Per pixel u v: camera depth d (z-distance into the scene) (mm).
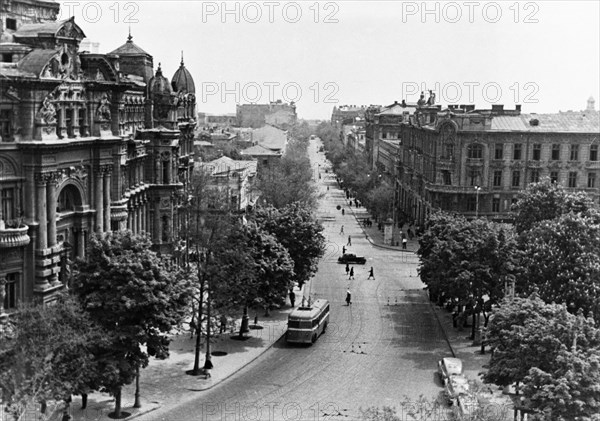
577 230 71312
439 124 133250
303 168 179875
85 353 48469
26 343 45375
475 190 132000
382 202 162125
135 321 52281
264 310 89062
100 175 70000
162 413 54375
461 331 80562
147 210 91375
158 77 92500
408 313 88812
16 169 59906
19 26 66375
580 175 132375
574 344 43500
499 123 134125
